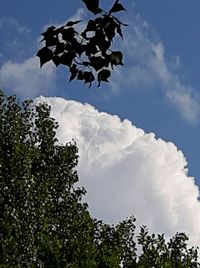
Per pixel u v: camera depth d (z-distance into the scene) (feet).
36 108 144.25
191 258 144.97
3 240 116.06
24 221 120.98
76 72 30.58
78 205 136.15
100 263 130.72
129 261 138.82
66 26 29.50
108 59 30.04
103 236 140.26
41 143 142.31
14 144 129.18
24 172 126.62
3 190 123.03
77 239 129.18
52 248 123.65
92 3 27.96
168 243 147.13
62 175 138.41
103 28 29.19
